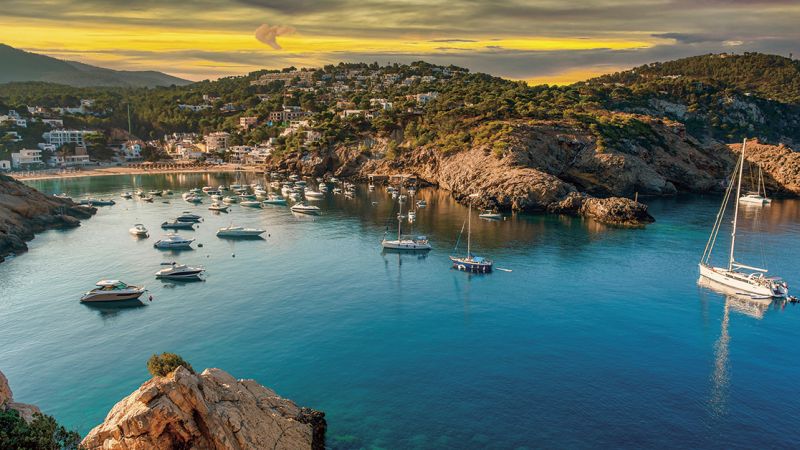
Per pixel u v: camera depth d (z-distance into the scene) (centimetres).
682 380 5438
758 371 5628
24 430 2850
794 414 4803
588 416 4788
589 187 17800
